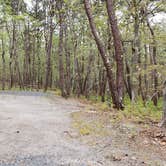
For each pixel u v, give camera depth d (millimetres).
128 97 27297
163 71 13469
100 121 11211
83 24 30766
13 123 10922
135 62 19703
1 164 6305
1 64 54250
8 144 7988
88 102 23750
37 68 52812
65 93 27297
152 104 21844
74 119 11820
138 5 18484
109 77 14828
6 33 43531
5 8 33562
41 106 17078
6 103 18312
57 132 9438
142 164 6430
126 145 7941
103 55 14883
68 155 7004
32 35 45781
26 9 41000
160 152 7422
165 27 21703
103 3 20953
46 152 7258
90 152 7266
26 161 6531
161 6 18516
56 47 48156
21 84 44781
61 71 28750
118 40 14703
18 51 49469
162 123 10148
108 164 6355
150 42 17688
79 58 37125
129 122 11125
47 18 40031
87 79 35812
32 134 9164
